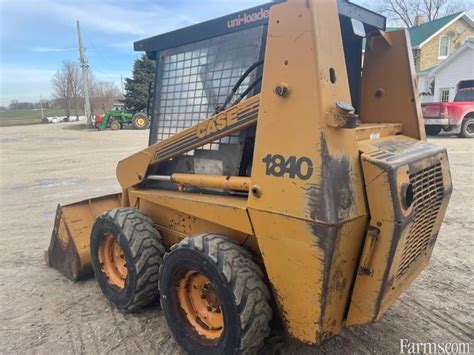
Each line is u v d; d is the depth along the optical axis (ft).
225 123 9.66
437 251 16.30
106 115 98.02
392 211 7.63
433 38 100.07
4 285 14.58
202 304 9.85
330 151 7.34
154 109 12.50
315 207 7.37
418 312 11.85
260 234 8.42
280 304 8.49
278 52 7.83
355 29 9.16
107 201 15.51
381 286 8.02
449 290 13.14
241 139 9.82
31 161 49.03
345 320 8.68
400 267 8.73
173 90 11.93
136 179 12.37
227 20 10.27
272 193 8.05
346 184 7.54
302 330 8.23
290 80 7.68
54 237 15.28
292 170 7.69
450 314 11.72
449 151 40.32
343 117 7.24
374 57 11.27
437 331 10.91
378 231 7.85
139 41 12.55
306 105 7.47
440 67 83.51
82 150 58.70
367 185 7.84
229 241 9.17
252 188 8.43
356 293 8.35
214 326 9.52
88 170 40.65
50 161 48.39
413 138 10.72
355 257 8.11
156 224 11.97
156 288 11.44
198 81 11.20
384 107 11.21
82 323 11.88
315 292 7.78
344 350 10.12
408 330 10.96
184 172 11.34
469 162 34.58
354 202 7.64
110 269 12.64
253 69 9.63
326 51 7.52
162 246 11.51
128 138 75.56
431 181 9.24
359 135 8.93
